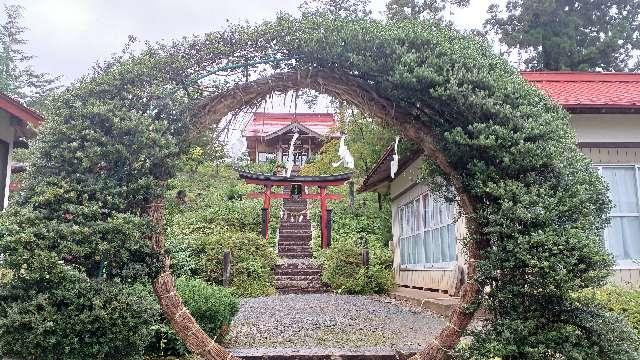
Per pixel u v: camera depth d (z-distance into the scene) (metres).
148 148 3.72
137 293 3.62
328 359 5.44
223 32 4.07
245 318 8.50
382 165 11.13
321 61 4.12
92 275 3.61
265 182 14.38
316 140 22.30
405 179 13.00
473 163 3.94
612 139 8.12
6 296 3.43
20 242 3.29
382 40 4.00
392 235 15.52
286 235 16.94
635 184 8.08
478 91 3.88
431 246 10.88
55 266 3.30
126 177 3.74
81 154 3.56
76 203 3.55
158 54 4.00
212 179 20.12
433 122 4.15
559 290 3.48
